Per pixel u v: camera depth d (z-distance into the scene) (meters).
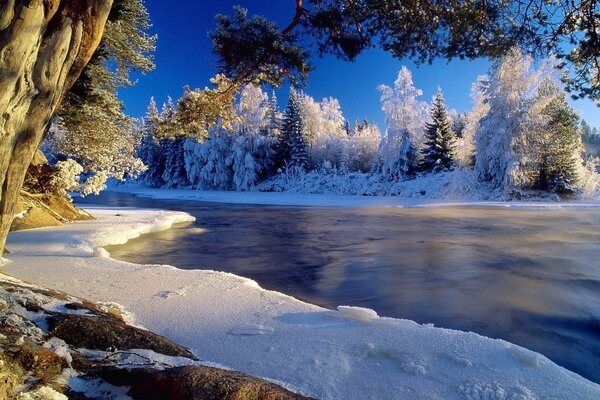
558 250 12.74
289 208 31.45
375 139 57.28
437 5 6.00
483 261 10.97
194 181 60.97
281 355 3.55
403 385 3.05
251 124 58.28
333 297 7.48
